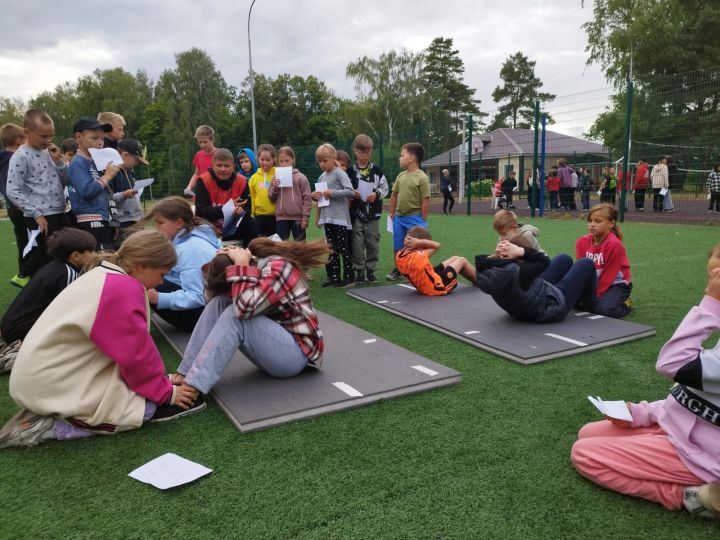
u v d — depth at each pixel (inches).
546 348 141.1
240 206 204.7
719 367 66.2
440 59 2493.8
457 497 79.6
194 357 116.4
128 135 2463.1
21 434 96.7
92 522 75.4
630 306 181.8
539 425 102.3
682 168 562.6
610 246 176.2
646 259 283.7
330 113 2340.1
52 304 97.5
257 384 119.8
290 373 121.0
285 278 115.3
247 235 217.8
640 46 1152.2
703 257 284.5
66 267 136.6
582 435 89.5
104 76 2519.7
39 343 94.1
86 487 84.3
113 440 99.4
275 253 118.8
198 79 2151.8
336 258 249.6
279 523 74.2
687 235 379.2
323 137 2162.9
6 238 490.6
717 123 476.1
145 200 948.0
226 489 82.7
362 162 248.7
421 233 217.8
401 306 195.6
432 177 1223.5
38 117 185.3
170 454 92.4
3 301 225.3
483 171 1227.2
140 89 2536.9
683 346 69.4
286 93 2151.8
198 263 148.9
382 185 252.7
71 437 99.2
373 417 106.8
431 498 79.4
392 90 2025.1
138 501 80.1
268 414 103.3
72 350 96.3
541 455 91.3
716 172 530.0
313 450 94.1
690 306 189.5
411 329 171.2
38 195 189.9
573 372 129.5
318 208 243.6
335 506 77.9
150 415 104.8
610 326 161.2
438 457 91.1
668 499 74.5
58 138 2591.0
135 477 85.7
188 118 2055.9
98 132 185.9
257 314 113.1
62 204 197.9
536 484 82.7
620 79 1208.8
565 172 652.7
